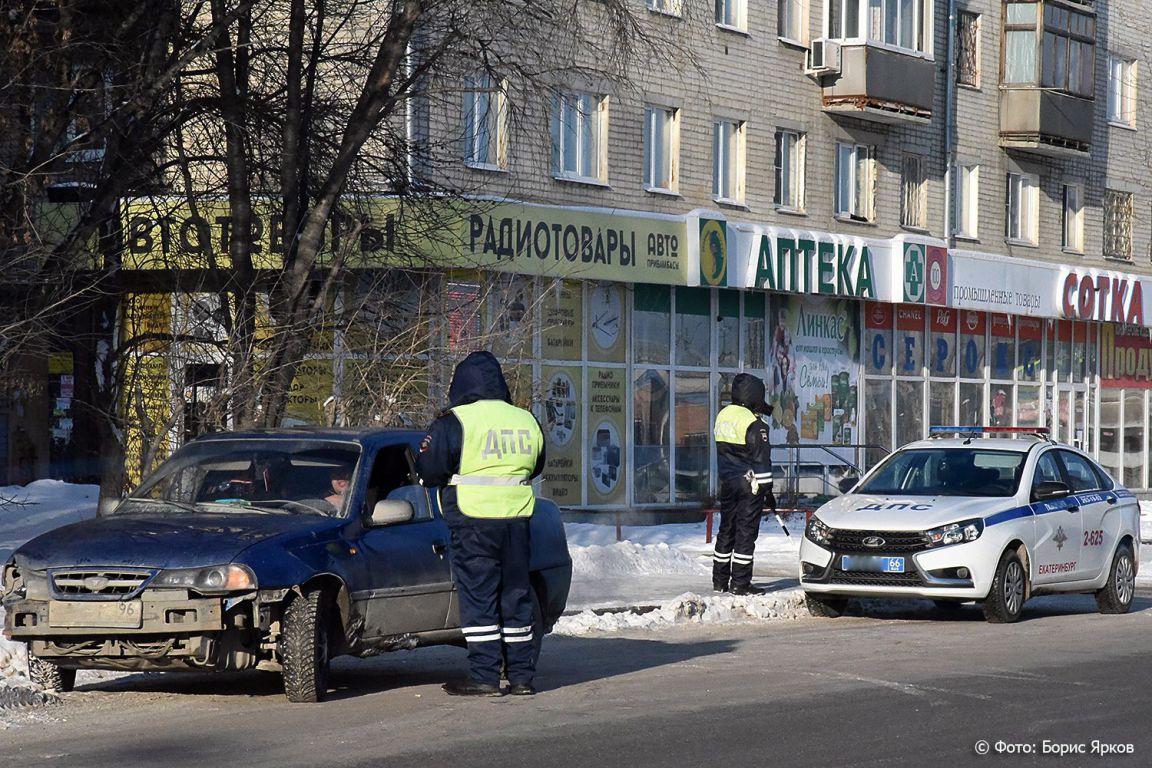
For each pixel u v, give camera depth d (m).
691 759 11.25
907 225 49.59
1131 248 60.66
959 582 20.58
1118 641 18.83
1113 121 59.41
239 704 13.75
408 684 15.22
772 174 44.66
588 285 39.41
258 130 26.27
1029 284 53.53
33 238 23.41
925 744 11.94
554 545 16.22
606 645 18.39
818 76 45.84
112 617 13.06
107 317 26.88
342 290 26.48
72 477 36.91
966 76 52.34
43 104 23.88
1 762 11.19
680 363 42.47
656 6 40.41
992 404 54.38
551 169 37.81
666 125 41.69
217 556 13.16
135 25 24.52
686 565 28.36
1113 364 60.88
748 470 23.38
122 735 12.25
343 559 13.95
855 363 48.22
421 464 14.13
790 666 16.34
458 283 28.22
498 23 25.34
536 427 14.22
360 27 27.02
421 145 27.69
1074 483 23.03
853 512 21.44
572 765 11.01
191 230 26.56
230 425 24.50
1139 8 60.53
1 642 15.02
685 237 40.69
